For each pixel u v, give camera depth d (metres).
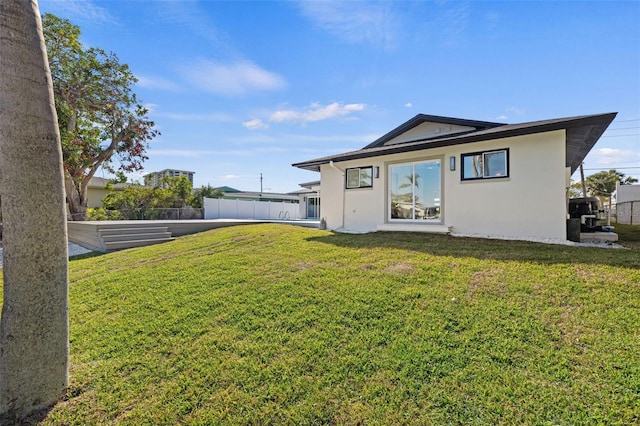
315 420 2.46
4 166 2.62
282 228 12.58
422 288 4.68
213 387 2.92
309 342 3.50
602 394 2.44
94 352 3.67
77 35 17.47
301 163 13.73
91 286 6.25
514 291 4.34
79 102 17.94
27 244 2.68
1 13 2.55
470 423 2.29
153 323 4.29
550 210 8.22
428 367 2.93
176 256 8.40
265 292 5.00
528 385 2.60
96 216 20.03
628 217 20.36
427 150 10.62
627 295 3.98
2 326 2.68
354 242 8.53
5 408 2.63
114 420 2.63
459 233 9.80
